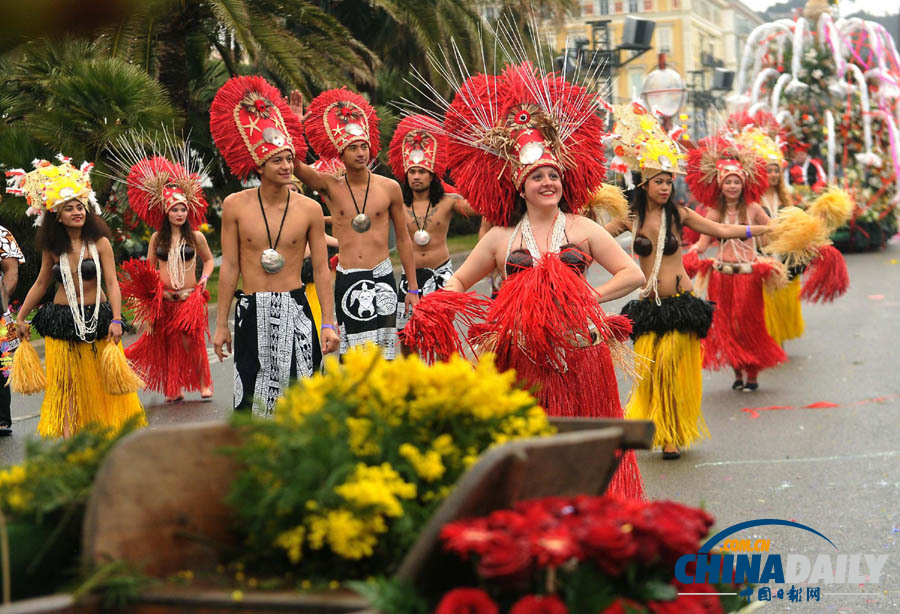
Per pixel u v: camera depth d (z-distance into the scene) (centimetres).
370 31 2744
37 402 1216
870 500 656
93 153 1705
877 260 2309
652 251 834
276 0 1870
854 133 2358
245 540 246
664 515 229
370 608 215
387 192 930
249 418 243
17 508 242
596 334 532
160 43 1944
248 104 752
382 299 927
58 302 891
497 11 2511
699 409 820
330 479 228
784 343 1345
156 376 1101
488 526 218
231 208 757
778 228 1098
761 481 714
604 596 219
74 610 220
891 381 1065
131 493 232
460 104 586
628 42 2833
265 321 755
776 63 2414
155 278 1079
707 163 1098
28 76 1709
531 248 568
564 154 569
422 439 250
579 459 250
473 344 526
